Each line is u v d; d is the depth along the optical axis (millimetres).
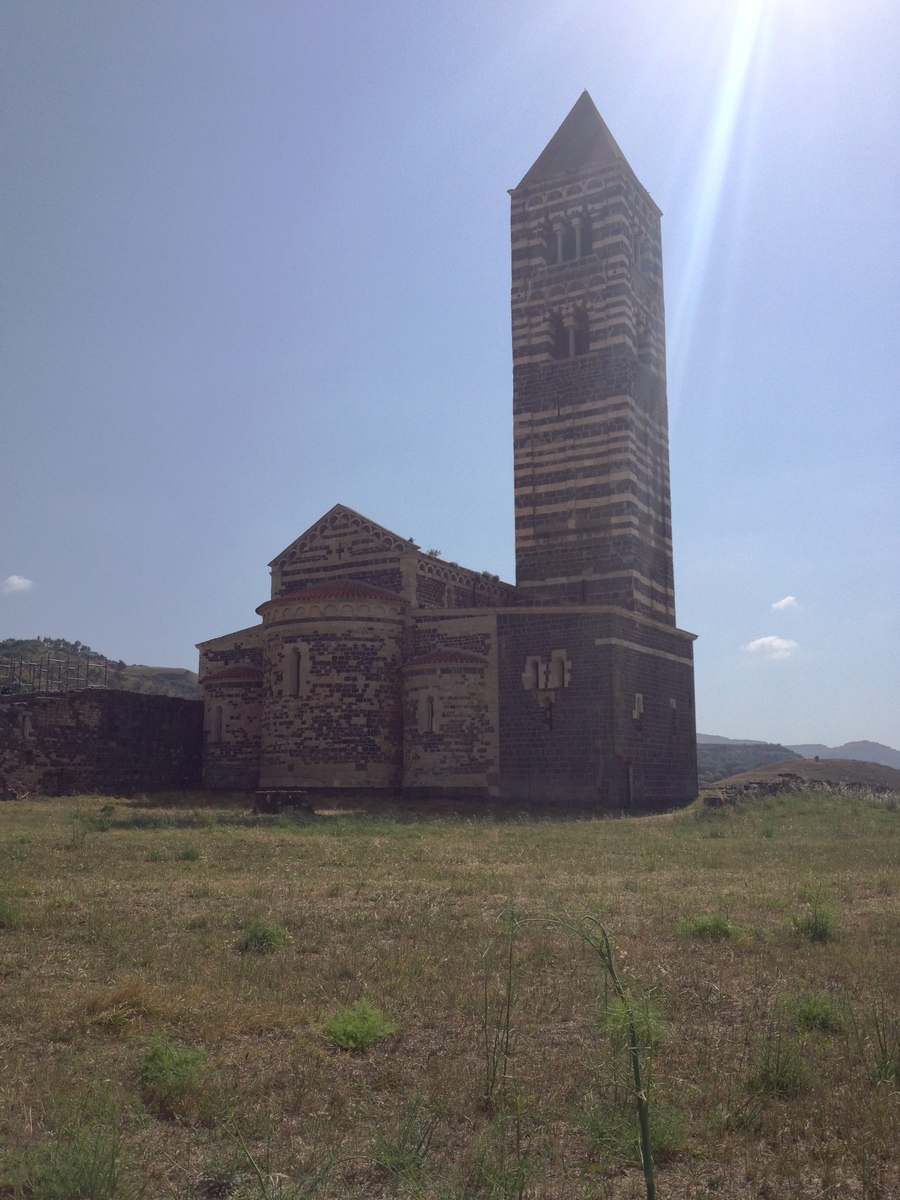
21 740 56094
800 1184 8344
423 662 55875
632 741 54688
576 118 67562
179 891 22375
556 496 63531
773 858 30125
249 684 64438
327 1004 13188
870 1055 11242
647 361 66625
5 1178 7879
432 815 47844
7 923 17781
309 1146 8906
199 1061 10594
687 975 14992
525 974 14766
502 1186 7852
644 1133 7582
